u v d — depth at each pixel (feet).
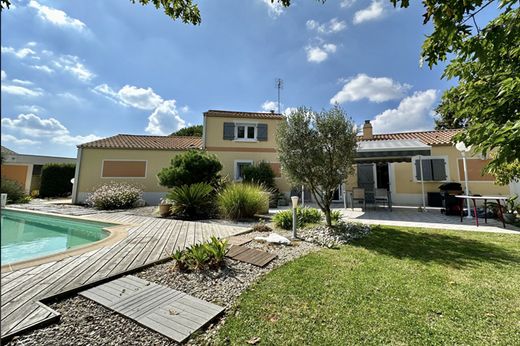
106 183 56.80
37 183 88.53
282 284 12.61
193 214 37.63
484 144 8.72
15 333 8.55
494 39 8.43
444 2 8.08
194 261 15.05
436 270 14.28
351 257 16.75
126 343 8.49
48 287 12.01
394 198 50.55
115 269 14.39
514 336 8.54
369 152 35.68
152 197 58.29
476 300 10.86
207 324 9.54
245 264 15.47
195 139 73.61
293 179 26.35
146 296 11.41
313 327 9.23
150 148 58.70
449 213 35.88
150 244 20.18
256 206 35.81
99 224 32.94
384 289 11.98
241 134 64.44
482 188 43.86
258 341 8.57
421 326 9.16
